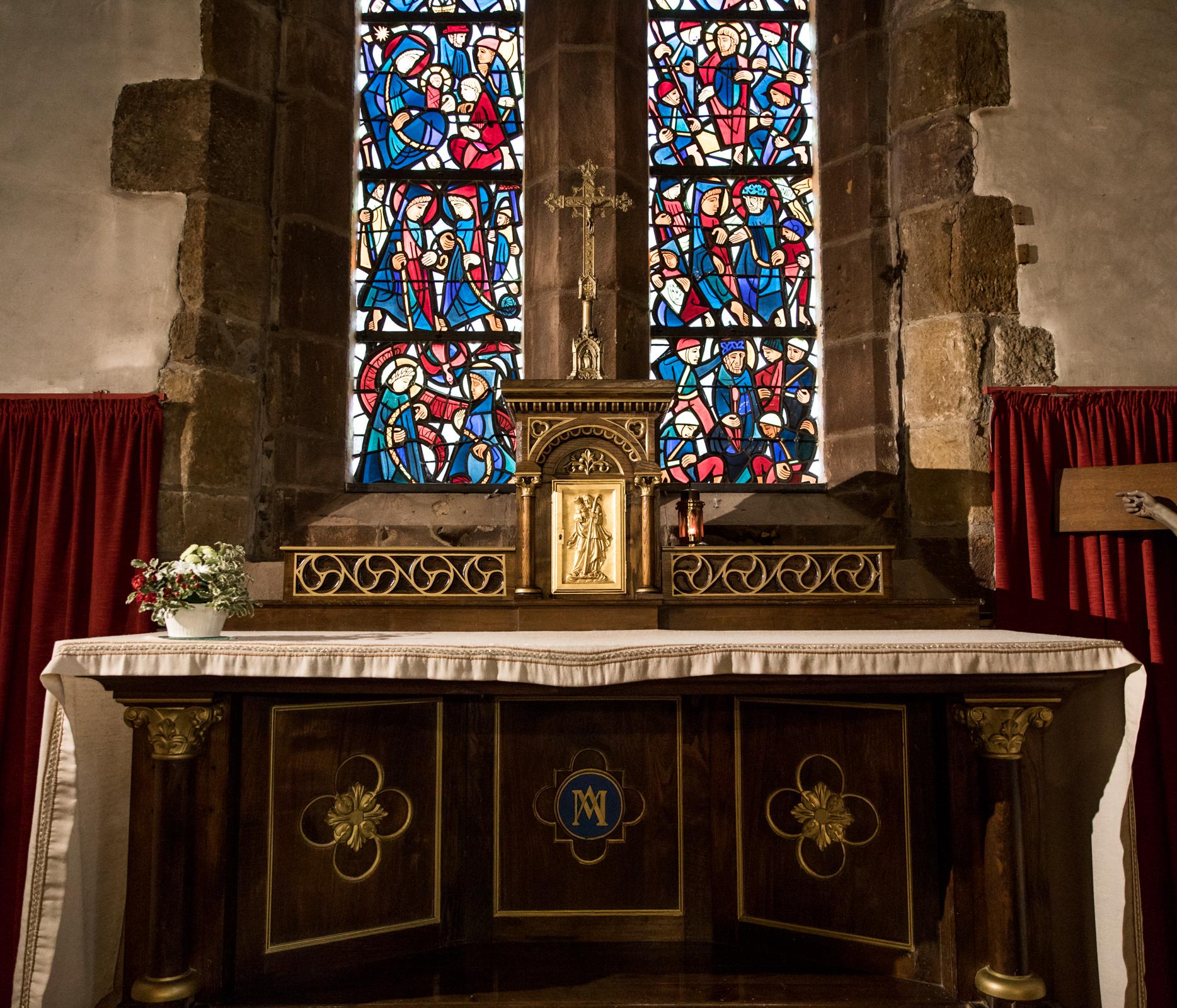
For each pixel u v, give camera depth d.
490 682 2.62
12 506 3.66
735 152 4.72
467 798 3.12
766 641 2.59
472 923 3.06
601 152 4.40
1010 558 3.70
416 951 2.94
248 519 3.98
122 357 3.88
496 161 4.70
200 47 4.10
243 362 4.04
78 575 3.64
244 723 2.72
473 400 4.47
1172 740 3.50
